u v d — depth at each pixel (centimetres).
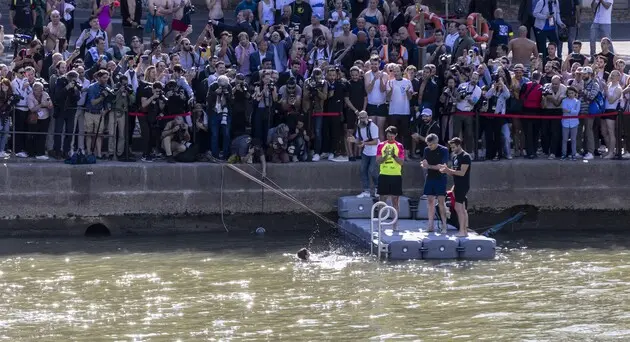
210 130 8719
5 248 8069
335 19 9938
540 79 9056
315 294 6894
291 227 8800
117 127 8669
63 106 8488
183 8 10075
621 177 8981
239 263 7700
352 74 8800
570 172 8956
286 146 8731
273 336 6047
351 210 8612
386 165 8262
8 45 10731
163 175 8575
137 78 8769
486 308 6594
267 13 10162
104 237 8488
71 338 6009
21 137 8619
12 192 8381
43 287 7012
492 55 10125
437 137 8044
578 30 11781
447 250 7869
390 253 7838
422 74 8806
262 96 8731
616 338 6019
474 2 10500
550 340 5984
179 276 7312
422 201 8600
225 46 9319
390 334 6081
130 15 10162
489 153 8969
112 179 8506
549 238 8644
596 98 8950
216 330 6156
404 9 10244
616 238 8638
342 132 8912
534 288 7044
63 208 8450
